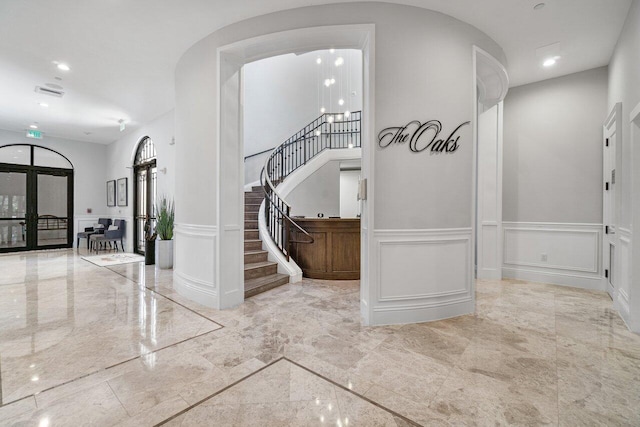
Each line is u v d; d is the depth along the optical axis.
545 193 4.69
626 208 3.26
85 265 5.95
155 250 6.05
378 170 2.99
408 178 3.04
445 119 3.13
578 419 1.66
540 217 4.73
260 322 3.04
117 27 3.39
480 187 4.92
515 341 2.63
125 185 8.02
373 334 2.77
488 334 2.77
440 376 2.08
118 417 1.66
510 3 2.97
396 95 3.00
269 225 5.30
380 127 2.98
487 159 4.89
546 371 2.15
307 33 3.03
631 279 2.87
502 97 4.55
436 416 1.69
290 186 6.80
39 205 8.03
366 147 3.07
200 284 3.61
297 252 5.08
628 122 3.18
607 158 4.09
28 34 3.52
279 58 8.44
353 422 1.64
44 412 1.69
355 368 2.18
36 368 2.15
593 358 2.33
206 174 3.54
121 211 8.25
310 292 4.11
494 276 4.88
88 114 6.33
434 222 3.12
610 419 1.66
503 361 2.29
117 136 8.14
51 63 4.21
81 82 4.81
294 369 2.17
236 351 2.43
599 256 4.28
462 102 3.21
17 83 4.85
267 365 2.22
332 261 4.83
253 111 8.80
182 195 3.99
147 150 7.37
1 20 3.26
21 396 1.83
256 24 3.20
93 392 1.88
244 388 1.94
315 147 8.05
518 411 1.73
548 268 4.66
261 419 1.66
